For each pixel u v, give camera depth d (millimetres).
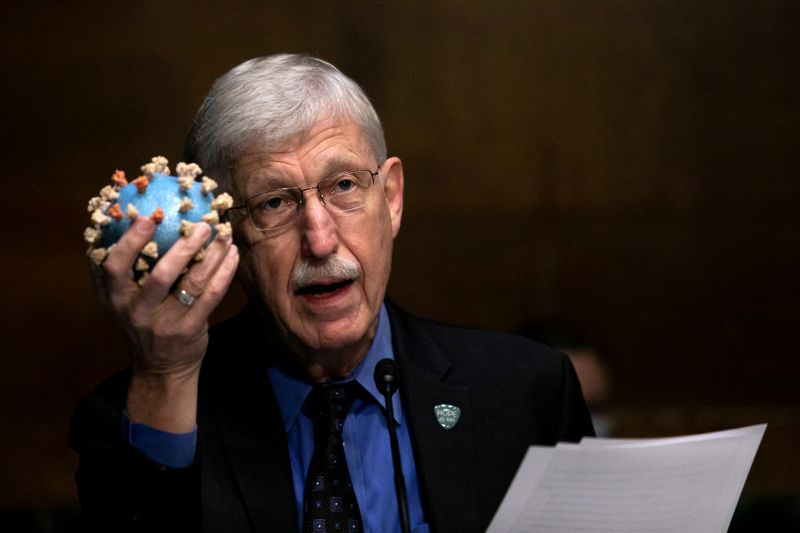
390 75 16031
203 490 6203
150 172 5332
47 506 14797
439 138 16109
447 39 16062
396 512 6402
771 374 15875
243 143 6176
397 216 7012
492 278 16109
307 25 15969
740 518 13180
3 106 15938
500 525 5516
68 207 16047
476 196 16141
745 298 15953
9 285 15984
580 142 16109
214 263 5273
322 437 6441
